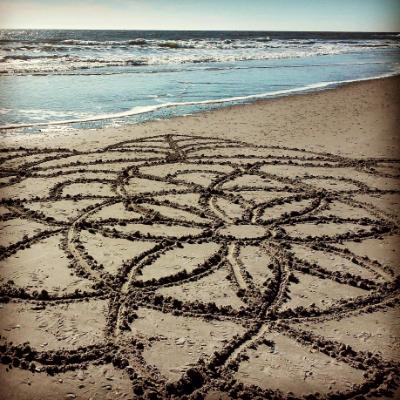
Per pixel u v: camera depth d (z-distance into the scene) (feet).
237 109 46.39
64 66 74.69
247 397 10.71
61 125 37.40
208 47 146.10
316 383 11.23
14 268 15.79
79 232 18.72
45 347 12.01
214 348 12.30
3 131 34.78
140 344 12.25
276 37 308.81
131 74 69.62
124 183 24.79
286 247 18.12
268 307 14.17
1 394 10.48
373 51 157.89
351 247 18.37
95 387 10.85
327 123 41.22
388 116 44.93
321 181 26.13
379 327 13.37
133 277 15.52
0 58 85.35
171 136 35.12
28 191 23.15
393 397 10.90
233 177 26.37
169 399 10.57
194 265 16.53
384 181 26.43
